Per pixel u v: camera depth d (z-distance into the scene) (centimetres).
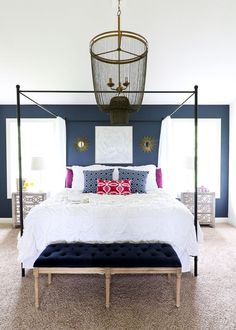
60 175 418
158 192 365
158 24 226
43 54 277
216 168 463
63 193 353
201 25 227
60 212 245
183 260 244
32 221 244
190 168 414
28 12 211
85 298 215
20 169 257
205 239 364
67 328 178
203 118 457
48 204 263
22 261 241
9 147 455
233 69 310
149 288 231
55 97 412
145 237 240
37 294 201
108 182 363
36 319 188
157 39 247
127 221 241
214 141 464
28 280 246
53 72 319
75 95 402
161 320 187
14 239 365
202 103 451
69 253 213
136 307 202
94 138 456
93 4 203
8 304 207
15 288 231
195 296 218
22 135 457
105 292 221
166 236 240
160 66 302
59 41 252
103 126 454
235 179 433
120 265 202
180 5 204
